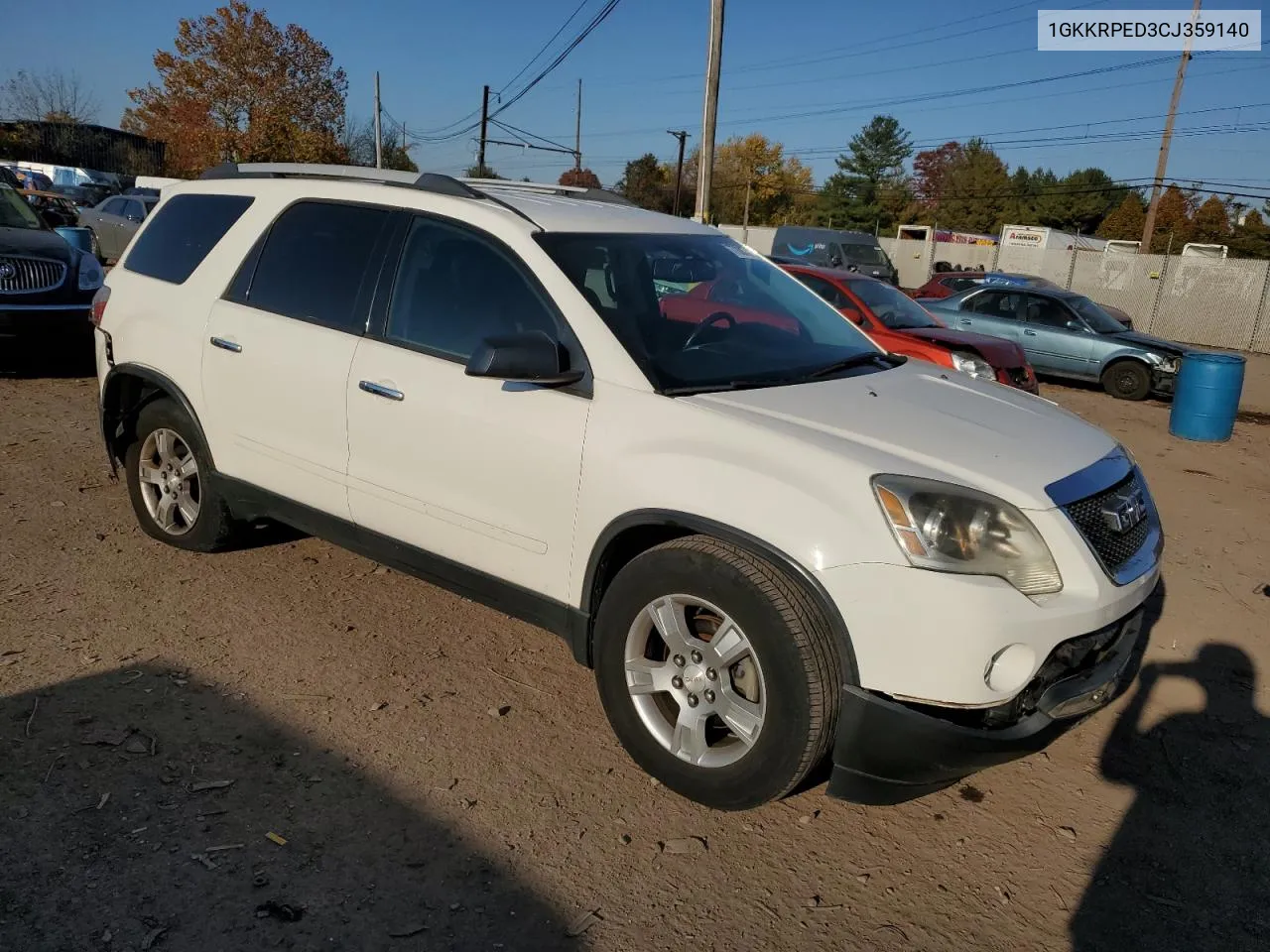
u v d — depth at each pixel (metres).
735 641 3.03
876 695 2.83
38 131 51.97
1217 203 66.06
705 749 3.19
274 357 4.20
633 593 3.23
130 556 4.98
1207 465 9.38
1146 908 2.94
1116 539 3.16
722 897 2.85
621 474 3.21
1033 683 2.92
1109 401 13.98
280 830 2.98
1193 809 3.47
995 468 3.02
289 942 2.55
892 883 2.97
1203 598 5.53
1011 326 15.12
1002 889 2.98
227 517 4.77
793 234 26.34
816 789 3.42
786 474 2.95
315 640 4.23
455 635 4.38
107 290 5.07
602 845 3.03
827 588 2.83
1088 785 3.58
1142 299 27.25
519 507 3.49
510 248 3.69
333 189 4.29
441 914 2.69
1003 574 2.84
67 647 4.00
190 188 4.96
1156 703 4.24
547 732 3.64
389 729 3.58
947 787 3.50
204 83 41.22
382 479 3.89
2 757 3.23
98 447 6.98
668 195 78.00
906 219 83.81
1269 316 25.14
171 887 2.71
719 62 18.72
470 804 3.18
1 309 8.69
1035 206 81.69
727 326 3.89
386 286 3.97
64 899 2.63
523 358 3.25
